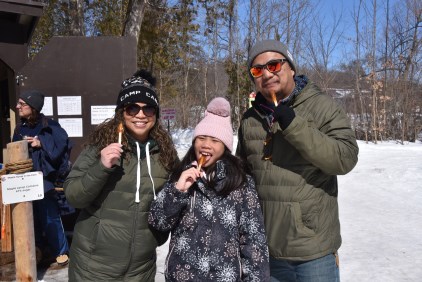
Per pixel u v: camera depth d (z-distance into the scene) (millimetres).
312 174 2424
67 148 4527
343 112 2479
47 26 16969
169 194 2285
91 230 2449
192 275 2295
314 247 2398
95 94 5391
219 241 2307
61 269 4457
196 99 29625
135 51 5418
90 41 5367
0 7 4996
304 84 2537
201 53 28094
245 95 21797
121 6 15969
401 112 24828
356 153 2363
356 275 4328
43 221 4477
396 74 25750
